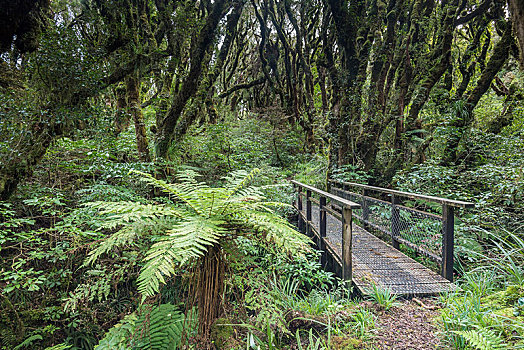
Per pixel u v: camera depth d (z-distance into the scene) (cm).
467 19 790
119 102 705
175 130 627
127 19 562
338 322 244
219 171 702
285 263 355
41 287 342
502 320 202
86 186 472
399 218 431
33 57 396
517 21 245
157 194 523
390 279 322
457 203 302
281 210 588
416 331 221
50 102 414
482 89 661
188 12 634
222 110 1336
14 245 331
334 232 493
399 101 768
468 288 290
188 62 838
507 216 413
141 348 247
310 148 1250
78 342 344
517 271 280
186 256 163
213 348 219
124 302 364
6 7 333
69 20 715
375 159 750
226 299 240
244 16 1293
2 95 374
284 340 233
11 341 311
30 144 398
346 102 720
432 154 770
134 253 300
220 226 222
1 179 366
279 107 1248
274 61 1320
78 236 345
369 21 736
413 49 788
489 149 613
